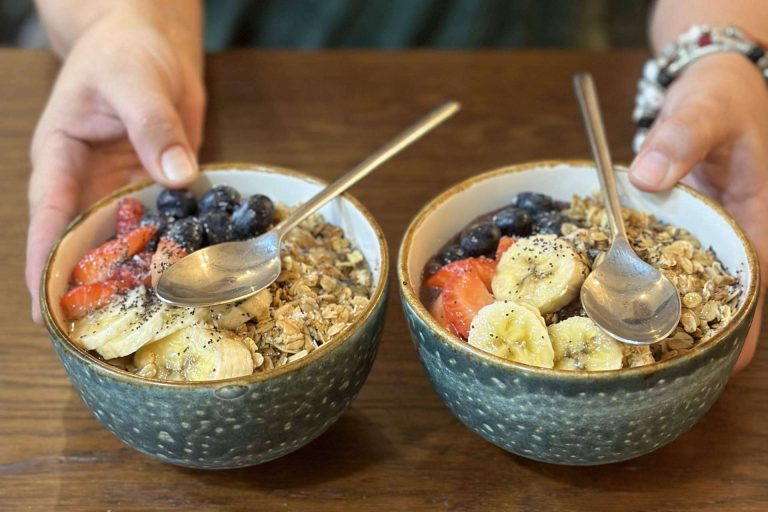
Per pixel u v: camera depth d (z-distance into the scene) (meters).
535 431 0.45
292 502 0.47
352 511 0.47
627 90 0.72
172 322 0.47
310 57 0.76
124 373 0.44
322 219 0.54
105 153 0.64
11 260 0.59
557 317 0.48
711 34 0.62
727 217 0.50
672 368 0.43
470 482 0.48
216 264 0.50
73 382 0.46
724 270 0.50
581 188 0.55
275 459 0.48
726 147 0.59
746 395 0.51
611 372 0.42
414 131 0.57
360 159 0.66
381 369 0.53
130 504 0.47
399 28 0.84
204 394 0.43
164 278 0.48
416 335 0.47
